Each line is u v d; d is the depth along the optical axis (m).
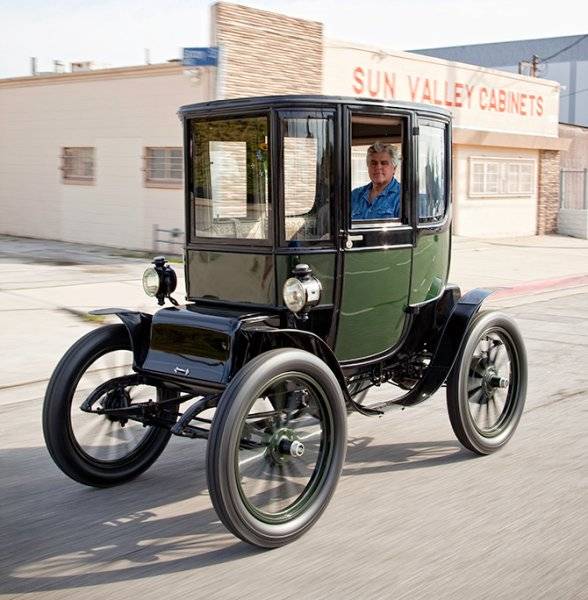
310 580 3.54
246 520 3.72
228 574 3.60
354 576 3.58
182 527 4.13
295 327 4.29
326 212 4.27
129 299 10.40
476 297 5.09
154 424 4.41
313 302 4.03
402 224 4.64
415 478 4.80
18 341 8.13
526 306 11.39
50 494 4.57
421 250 4.79
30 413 6.10
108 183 16.80
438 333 5.11
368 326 4.61
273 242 4.20
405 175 4.63
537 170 23.11
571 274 14.51
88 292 10.81
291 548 3.87
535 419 6.01
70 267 13.27
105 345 4.54
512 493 4.55
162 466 5.05
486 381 5.22
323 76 16.17
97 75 16.58
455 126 20.03
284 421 4.05
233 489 3.67
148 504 4.43
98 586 3.50
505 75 21.64
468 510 4.31
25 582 3.54
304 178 4.20
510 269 15.04
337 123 4.23
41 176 18.20
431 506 4.37
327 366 4.08
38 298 10.30
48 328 8.71
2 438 5.54
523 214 22.75
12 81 18.31
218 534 4.04
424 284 4.90
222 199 4.45
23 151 18.52
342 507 4.36
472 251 18.03
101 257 14.84
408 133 4.58
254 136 4.24
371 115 4.38
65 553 3.82
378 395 6.70
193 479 4.83
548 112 23.61
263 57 14.75
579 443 5.46
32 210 18.56
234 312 4.42
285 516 3.93
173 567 3.67
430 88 19.12
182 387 4.35
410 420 6.01
